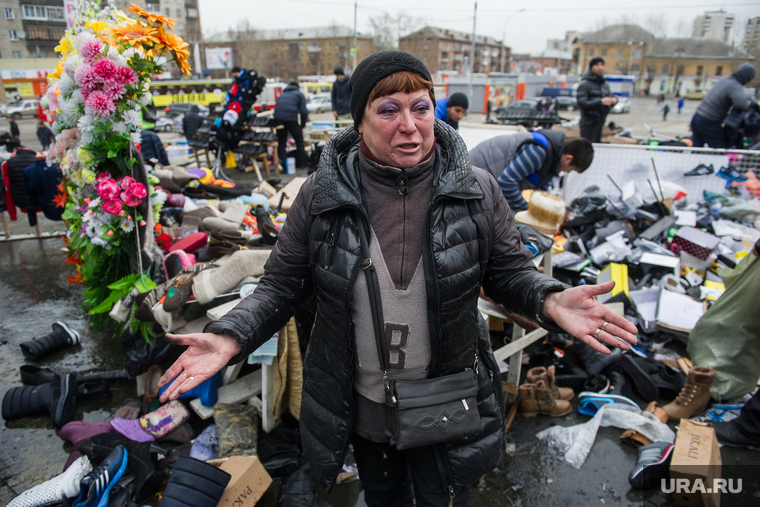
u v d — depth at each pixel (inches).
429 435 48.8
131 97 109.3
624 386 111.7
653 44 2999.5
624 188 199.0
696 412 103.2
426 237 48.7
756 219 188.1
